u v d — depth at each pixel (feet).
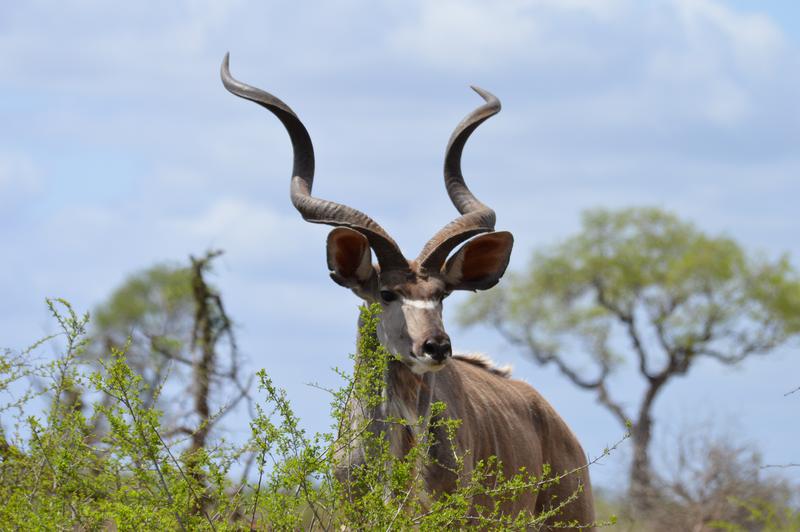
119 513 81.92
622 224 486.38
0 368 93.20
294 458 83.56
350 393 89.40
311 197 106.22
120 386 82.74
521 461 114.32
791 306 455.22
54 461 87.76
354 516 86.17
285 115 109.60
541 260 490.49
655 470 213.46
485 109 115.24
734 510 207.10
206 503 88.22
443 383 104.99
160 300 303.27
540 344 487.20
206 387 140.56
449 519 87.86
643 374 471.21
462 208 112.47
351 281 104.01
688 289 460.96
